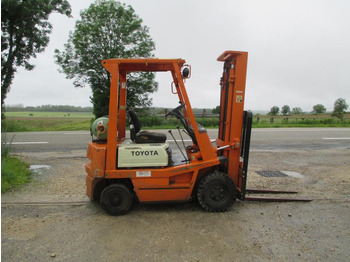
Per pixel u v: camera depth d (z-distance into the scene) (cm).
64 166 703
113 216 383
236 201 439
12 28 1592
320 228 343
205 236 321
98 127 395
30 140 1180
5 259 274
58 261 271
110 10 1958
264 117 2378
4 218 376
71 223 360
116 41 2003
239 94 400
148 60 372
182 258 275
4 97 1798
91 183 390
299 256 279
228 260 271
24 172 604
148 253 285
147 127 1755
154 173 376
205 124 1825
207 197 388
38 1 1502
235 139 407
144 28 2100
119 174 374
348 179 570
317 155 838
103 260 273
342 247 297
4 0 1395
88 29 1928
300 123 2136
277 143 1077
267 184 541
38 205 425
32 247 298
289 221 364
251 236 321
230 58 412
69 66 2008
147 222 362
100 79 2050
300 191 493
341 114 2522
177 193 385
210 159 393
